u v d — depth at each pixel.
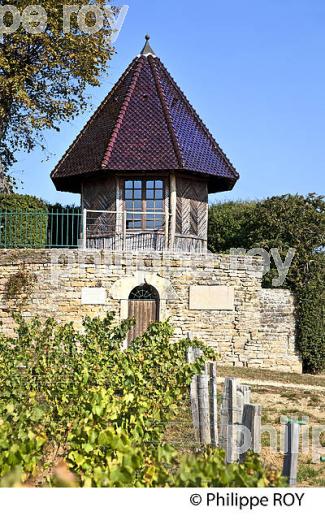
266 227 29.06
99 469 6.94
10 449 7.22
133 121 27.02
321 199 29.16
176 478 6.75
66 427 10.16
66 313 23.42
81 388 11.16
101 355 15.91
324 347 24.95
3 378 13.53
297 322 25.03
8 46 29.86
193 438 12.44
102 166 25.55
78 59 30.55
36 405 10.47
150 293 24.09
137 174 26.14
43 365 14.48
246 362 24.30
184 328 23.88
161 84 28.23
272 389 19.30
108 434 7.65
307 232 27.98
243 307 24.39
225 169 27.25
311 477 11.16
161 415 10.92
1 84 29.34
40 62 30.69
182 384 13.37
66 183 28.66
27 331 18.25
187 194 26.78
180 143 26.50
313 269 26.08
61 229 27.58
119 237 26.05
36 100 31.94
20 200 28.59
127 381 12.96
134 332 23.78
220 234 35.78
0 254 23.84
